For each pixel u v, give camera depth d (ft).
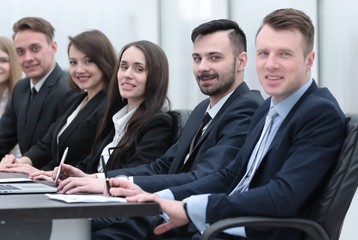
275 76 8.61
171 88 19.89
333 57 16.29
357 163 7.93
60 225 7.66
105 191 8.64
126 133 12.30
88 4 20.56
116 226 10.65
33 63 16.26
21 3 20.44
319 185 8.16
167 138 12.22
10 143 17.19
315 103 8.29
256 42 8.86
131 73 12.46
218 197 8.09
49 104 16.07
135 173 11.33
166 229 8.30
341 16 16.19
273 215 7.95
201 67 11.07
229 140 10.19
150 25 20.43
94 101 14.42
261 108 9.60
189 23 19.75
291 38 8.56
